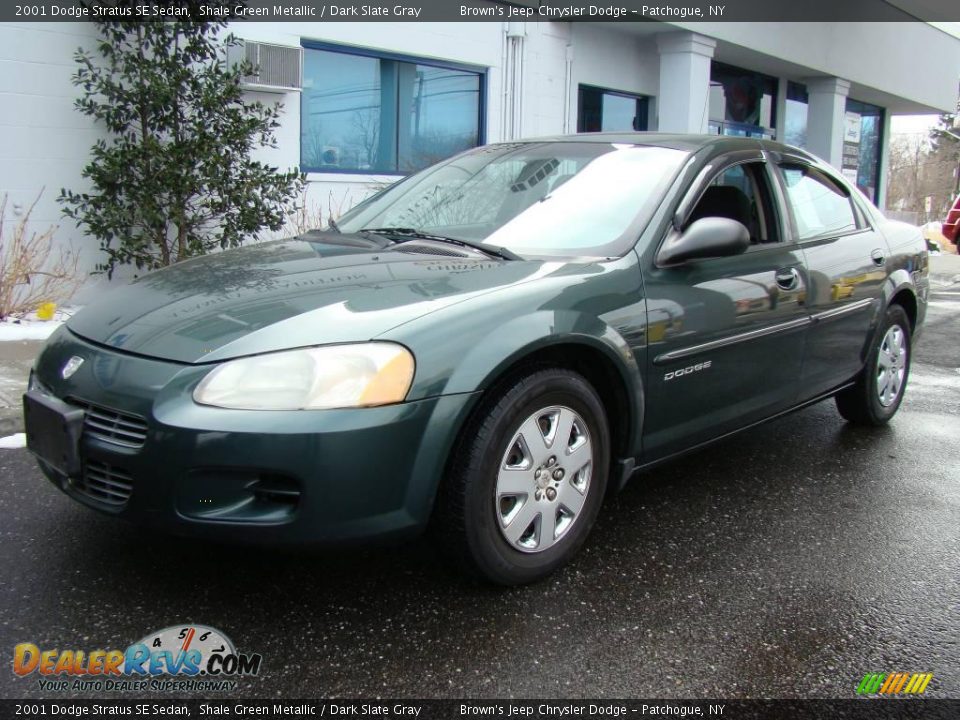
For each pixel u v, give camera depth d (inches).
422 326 102.0
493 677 94.7
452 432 100.8
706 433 139.2
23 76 264.1
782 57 544.7
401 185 166.9
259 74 303.7
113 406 99.4
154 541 124.8
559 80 432.8
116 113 266.5
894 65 708.7
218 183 276.7
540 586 115.6
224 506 96.2
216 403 95.0
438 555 110.7
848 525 140.0
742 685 94.7
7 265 265.0
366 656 97.9
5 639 99.0
